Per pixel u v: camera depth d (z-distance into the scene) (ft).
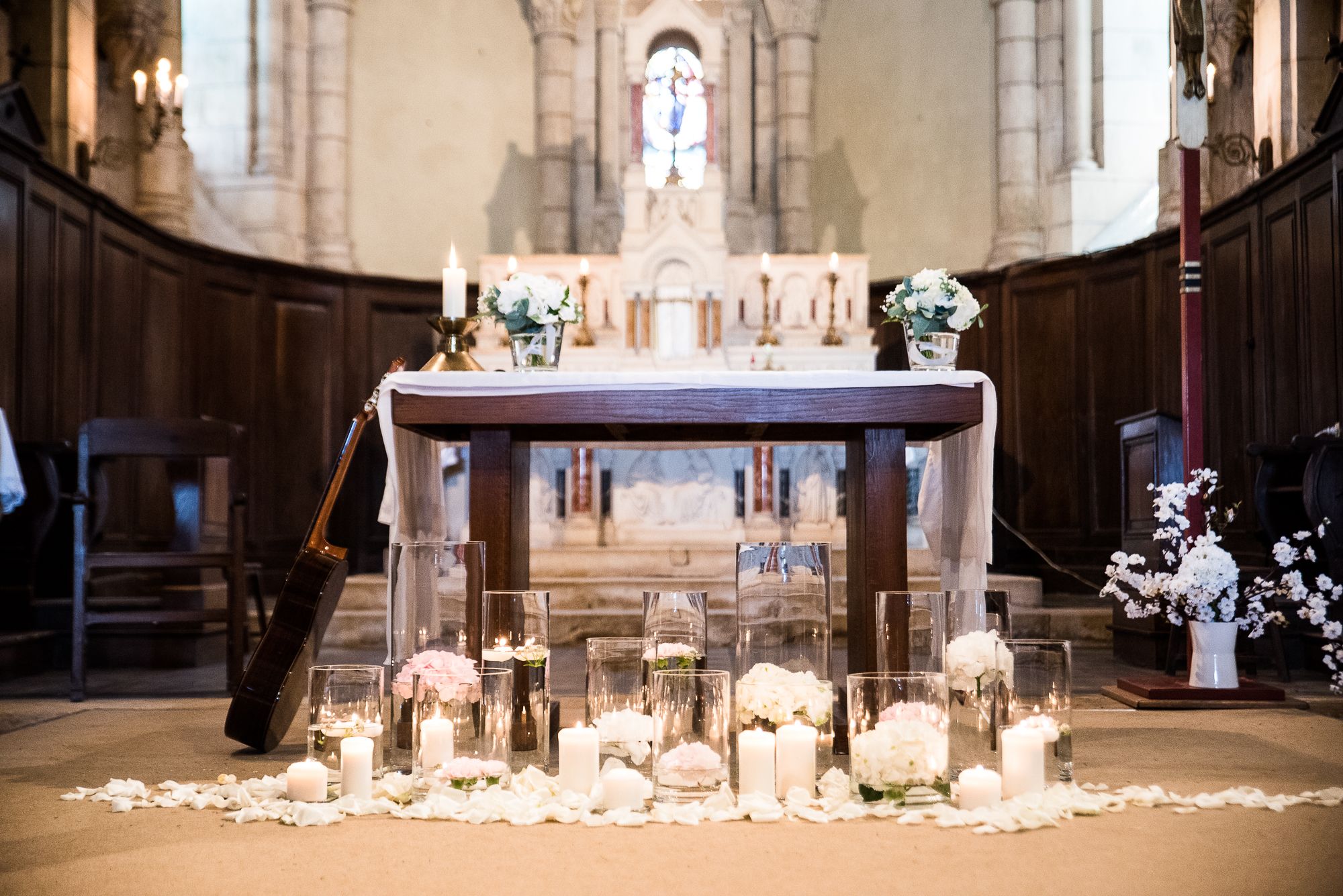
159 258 23.66
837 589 21.16
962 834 7.08
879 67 29.91
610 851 6.75
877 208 29.76
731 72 30.35
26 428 19.06
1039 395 26.32
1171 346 23.40
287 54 28.17
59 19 21.03
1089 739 10.44
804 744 7.95
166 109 23.04
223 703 13.29
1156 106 27.30
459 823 7.45
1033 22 27.86
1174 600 12.95
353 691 8.23
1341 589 12.44
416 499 11.48
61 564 18.31
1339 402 17.54
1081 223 26.86
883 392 10.02
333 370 27.22
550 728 10.70
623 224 29.48
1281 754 9.69
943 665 9.29
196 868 6.44
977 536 10.37
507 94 30.25
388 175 29.30
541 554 21.85
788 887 6.03
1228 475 21.26
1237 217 21.06
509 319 11.50
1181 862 6.47
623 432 11.70
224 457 14.66
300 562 10.18
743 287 24.12
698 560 21.95
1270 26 20.63
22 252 18.88
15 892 6.06
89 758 9.84
